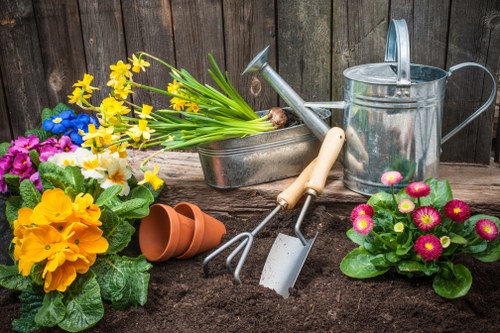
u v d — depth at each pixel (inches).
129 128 60.1
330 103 61.9
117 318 53.2
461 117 66.9
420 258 54.0
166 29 69.1
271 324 51.8
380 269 55.2
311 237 60.6
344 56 67.2
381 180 56.2
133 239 62.0
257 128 62.9
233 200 63.9
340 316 52.2
